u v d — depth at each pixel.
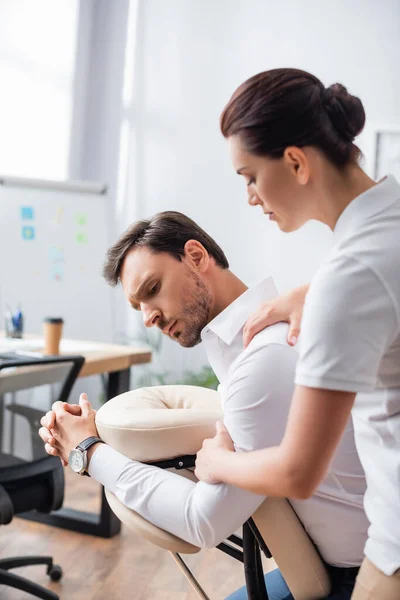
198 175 4.99
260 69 4.85
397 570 0.92
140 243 1.23
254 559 1.18
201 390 1.39
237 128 0.94
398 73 4.54
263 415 1.03
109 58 5.03
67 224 4.36
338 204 0.95
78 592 2.53
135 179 5.11
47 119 4.79
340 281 0.86
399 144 4.53
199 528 1.05
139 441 1.15
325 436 0.87
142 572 2.71
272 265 4.84
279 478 0.90
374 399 0.95
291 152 0.92
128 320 5.09
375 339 0.86
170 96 5.04
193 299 1.23
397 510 0.93
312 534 1.15
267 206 0.98
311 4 4.72
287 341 1.07
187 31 4.99
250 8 4.86
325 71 4.70
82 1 4.92
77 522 3.08
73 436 1.23
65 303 4.35
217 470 1.01
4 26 4.46
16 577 2.37
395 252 0.88
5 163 4.55
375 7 4.58
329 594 1.16
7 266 4.21
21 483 2.31
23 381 2.26
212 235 4.98
